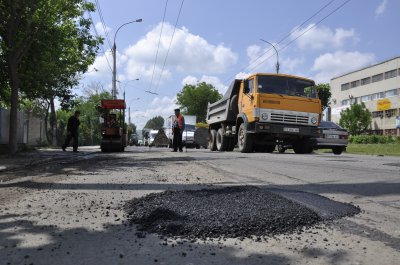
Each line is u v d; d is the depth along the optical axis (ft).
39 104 120.47
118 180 22.54
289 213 12.10
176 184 20.34
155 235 10.61
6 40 51.08
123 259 8.94
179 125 61.67
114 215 13.05
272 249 9.50
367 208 13.98
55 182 22.29
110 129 66.44
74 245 9.96
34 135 97.09
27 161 37.60
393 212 13.33
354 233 10.82
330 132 60.34
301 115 49.85
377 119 225.15
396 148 81.56
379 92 223.92
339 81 263.08
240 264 8.60
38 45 54.13
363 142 142.00
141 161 38.04
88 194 17.62
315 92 51.49
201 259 8.87
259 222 11.19
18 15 47.96
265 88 49.57
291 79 51.06
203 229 10.66
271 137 51.39
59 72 66.08
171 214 11.98
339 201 15.06
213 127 70.54
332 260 8.80
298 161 34.58
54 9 51.62
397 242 10.05
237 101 57.62
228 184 20.21
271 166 29.81
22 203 15.75
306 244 9.87
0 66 53.83
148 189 18.80
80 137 183.11
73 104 86.22
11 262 8.79
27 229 11.55
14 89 50.57
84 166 33.27
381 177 21.86
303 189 18.10
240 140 54.44
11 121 50.70
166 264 8.63
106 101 69.10
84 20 60.90
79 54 65.82
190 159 39.17
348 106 246.27
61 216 13.15
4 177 25.89
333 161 34.42
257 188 16.65
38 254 9.34
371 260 8.79
